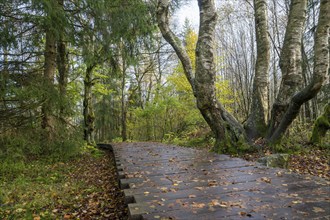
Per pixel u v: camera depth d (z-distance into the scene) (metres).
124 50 10.77
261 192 3.10
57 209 4.22
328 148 7.77
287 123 7.19
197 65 7.74
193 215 2.48
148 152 8.10
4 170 6.60
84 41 8.91
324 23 6.58
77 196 4.94
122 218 3.64
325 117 8.12
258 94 8.45
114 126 24.91
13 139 7.32
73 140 9.00
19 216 3.94
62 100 8.18
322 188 3.14
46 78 7.96
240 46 22.45
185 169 4.84
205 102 7.66
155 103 20.58
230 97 20.16
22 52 7.46
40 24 7.08
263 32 8.61
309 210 2.45
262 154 7.00
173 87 20.06
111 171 7.48
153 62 23.23
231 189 3.31
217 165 5.05
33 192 5.16
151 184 3.79
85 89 13.90
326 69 6.37
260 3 8.70
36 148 7.90
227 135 7.59
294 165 6.10
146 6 10.45
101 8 8.60
